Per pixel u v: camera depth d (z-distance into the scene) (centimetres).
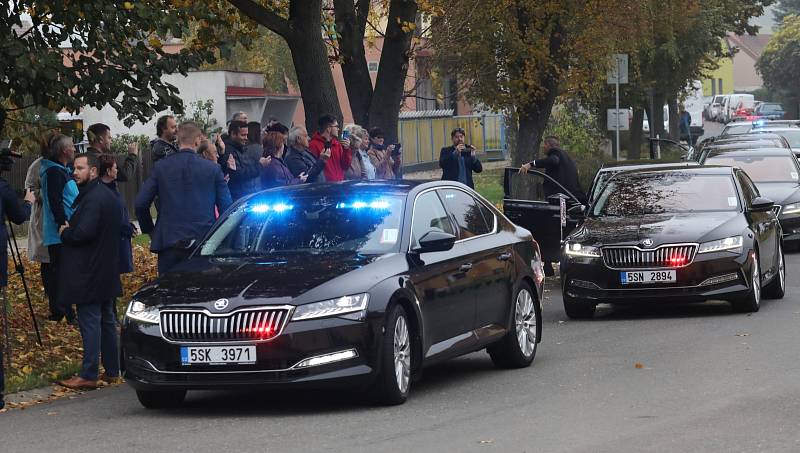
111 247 1531
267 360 1241
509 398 1323
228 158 2002
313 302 1253
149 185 1645
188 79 5762
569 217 2253
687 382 1367
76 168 1522
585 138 5788
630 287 2016
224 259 1383
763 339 1694
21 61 1733
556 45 4041
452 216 1504
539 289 1634
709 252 2000
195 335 1259
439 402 1313
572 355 1645
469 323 1462
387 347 1277
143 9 1852
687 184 2214
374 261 1329
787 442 1041
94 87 1875
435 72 4066
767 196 3134
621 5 4025
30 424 1290
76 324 2025
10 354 1658
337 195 1466
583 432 1113
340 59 2936
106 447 1131
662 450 1026
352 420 1216
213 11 2330
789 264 2875
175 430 1204
